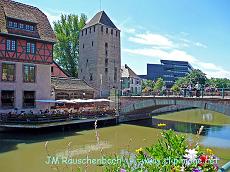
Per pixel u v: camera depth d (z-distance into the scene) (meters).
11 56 25.70
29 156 15.55
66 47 52.47
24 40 26.80
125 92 34.88
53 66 39.75
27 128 23.28
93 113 28.47
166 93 30.27
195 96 26.17
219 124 30.83
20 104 26.31
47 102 28.47
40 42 28.19
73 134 23.16
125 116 32.69
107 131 25.59
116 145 18.69
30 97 27.42
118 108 32.81
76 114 26.31
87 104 34.59
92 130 25.64
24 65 26.78
